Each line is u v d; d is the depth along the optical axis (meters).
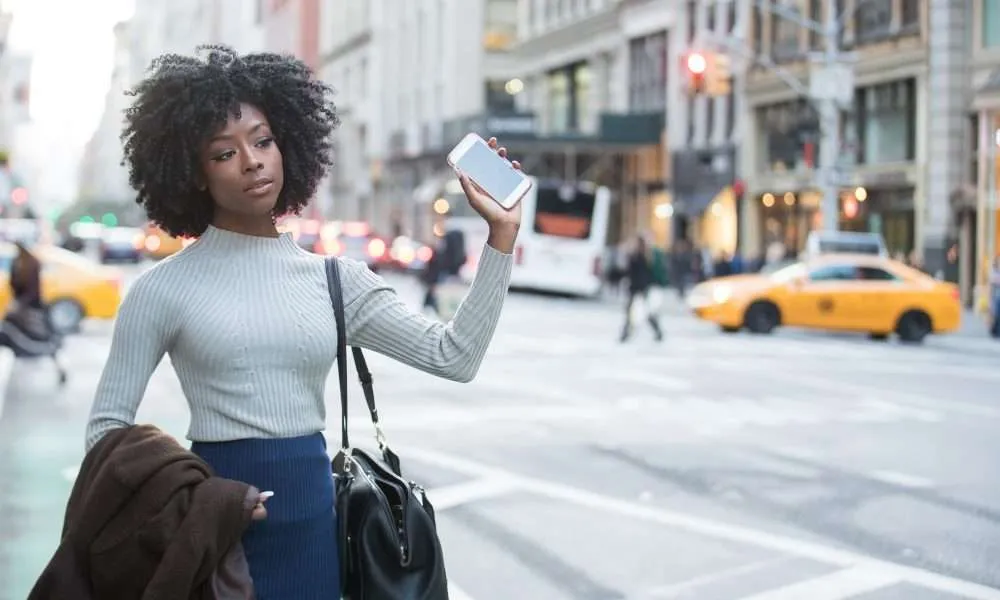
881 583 7.43
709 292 26.97
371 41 86.75
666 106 49.22
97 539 3.06
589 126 55.66
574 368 19.38
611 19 53.09
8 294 22.98
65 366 19.28
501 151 3.46
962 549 8.27
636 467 11.06
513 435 12.75
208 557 3.02
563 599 7.04
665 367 19.70
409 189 74.94
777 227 42.78
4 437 12.45
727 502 9.66
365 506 3.34
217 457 3.22
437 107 73.31
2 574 7.36
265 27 119.62
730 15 45.28
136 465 3.06
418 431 12.91
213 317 3.23
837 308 26.31
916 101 36.09
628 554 8.06
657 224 50.81
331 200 87.81
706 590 7.25
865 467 11.19
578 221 41.53
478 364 3.41
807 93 32.84
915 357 22.34
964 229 34.84
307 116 3.52
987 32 34.25
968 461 11.55
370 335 3.44
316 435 3.33
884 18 37.56
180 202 3.44
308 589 3.25
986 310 33.56
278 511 3.22
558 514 9.19
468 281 44.00
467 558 7.91
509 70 69.94
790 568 7.77
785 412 14.73
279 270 3.35
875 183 37.47
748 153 43.97
